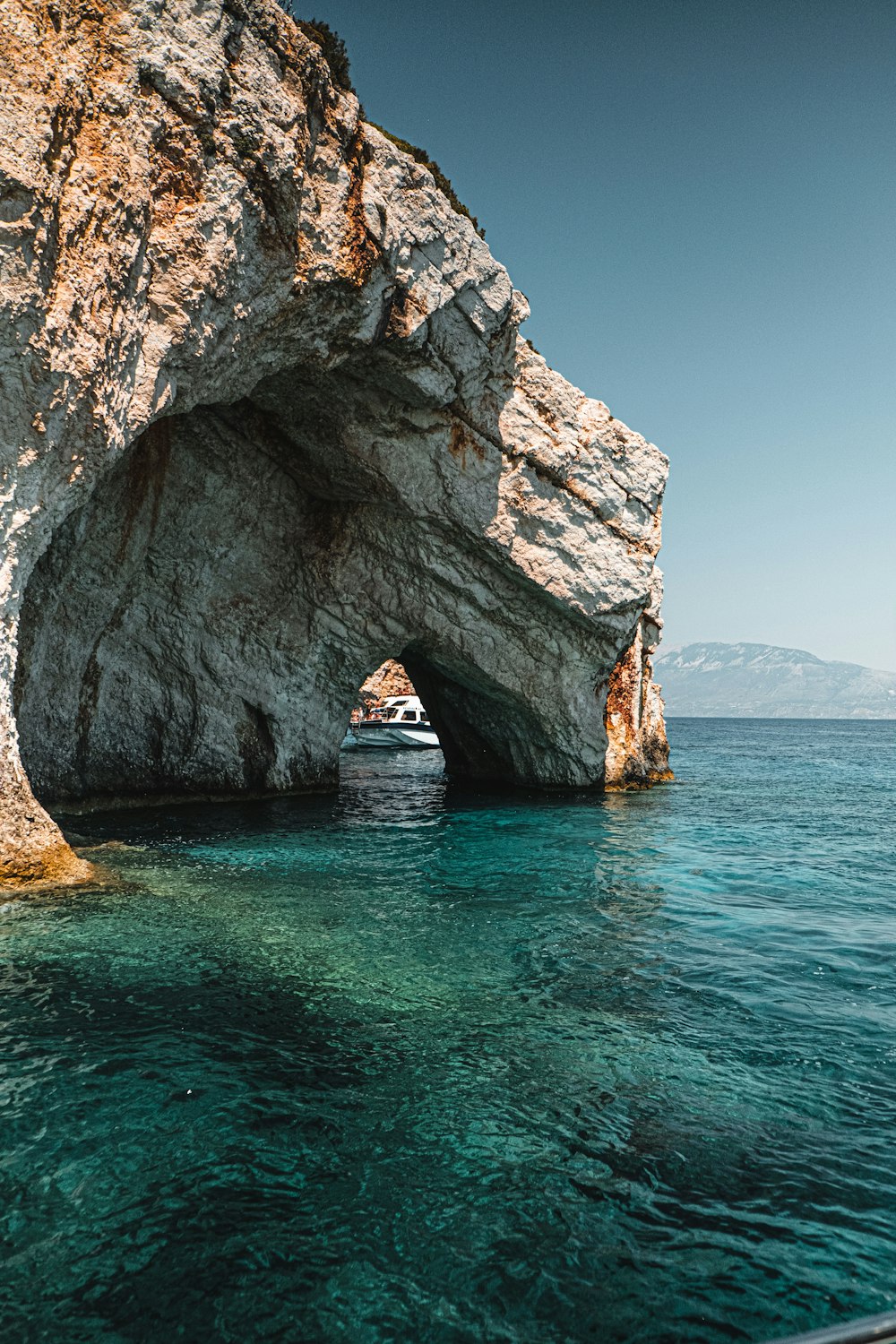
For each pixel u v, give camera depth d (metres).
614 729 26.66
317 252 13.00
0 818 10.30
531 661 22.73
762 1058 6.67
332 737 23.28
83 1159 4.95
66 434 10.33
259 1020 7.03
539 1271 4.22
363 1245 4.35
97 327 10.29
